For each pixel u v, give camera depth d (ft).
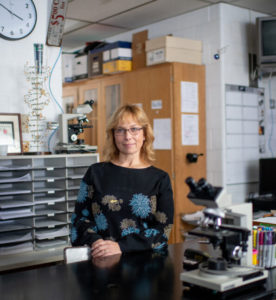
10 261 8.25
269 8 14.64
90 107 9.98
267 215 9.81
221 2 13.84
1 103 9.71
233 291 4.07
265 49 13.94
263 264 5.25
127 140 6.50
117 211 6.26
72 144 9.80
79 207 6.60
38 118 10.21
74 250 5.79
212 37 14.15
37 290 4.22
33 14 10.09
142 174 6.47
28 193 8.87
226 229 4.39
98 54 16.56
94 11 14.62
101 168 6.63
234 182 14.37
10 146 9.50
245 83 14.71
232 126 14.30
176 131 13.75
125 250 5.72
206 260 4.83
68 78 18.53
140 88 14.98
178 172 13.79
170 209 6.35
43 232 8.98
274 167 13.93
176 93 13.76
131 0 13.52
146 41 14.38
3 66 9.75
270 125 15.66
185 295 4.04
